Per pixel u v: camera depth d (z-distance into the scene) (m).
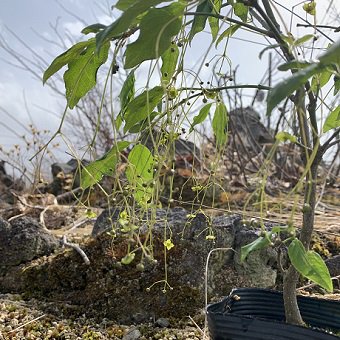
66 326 1.71
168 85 1.29
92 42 1.23
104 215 2.38
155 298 1.82
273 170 4.71
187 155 4.38
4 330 1.66
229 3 1.33
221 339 1.21
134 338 1.63
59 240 2.32
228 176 4.44
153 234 1.97
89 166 1.36
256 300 1.44
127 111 1.31
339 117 1.31
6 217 3.85
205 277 1.71
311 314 1.40
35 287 2.04
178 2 1.07
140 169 1.39
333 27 1.34
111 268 1.94
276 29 1.12
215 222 2.04
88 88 1.34
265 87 1.22
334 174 4.75
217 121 1.43
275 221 2.65
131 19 1.00
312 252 1.11
